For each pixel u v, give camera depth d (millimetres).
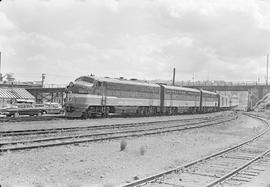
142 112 45250
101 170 12555
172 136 24859
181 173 12367
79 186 10094
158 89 48625
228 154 17547
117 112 39969
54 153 15062
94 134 21656
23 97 68312
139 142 20656
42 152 15031
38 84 92812
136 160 15047
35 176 11070
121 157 15516
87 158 14648
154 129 27906
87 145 17875
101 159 14680
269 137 27531
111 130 25219
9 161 12836
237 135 28875
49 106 51625
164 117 45344
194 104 60219
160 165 14086
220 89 103000
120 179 11305
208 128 33562
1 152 13984
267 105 103812
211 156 15945
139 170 12945
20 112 39562
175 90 53031
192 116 51938
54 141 17953
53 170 12086
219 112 75188
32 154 14438
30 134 19969
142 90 44312
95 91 35750
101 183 10680
